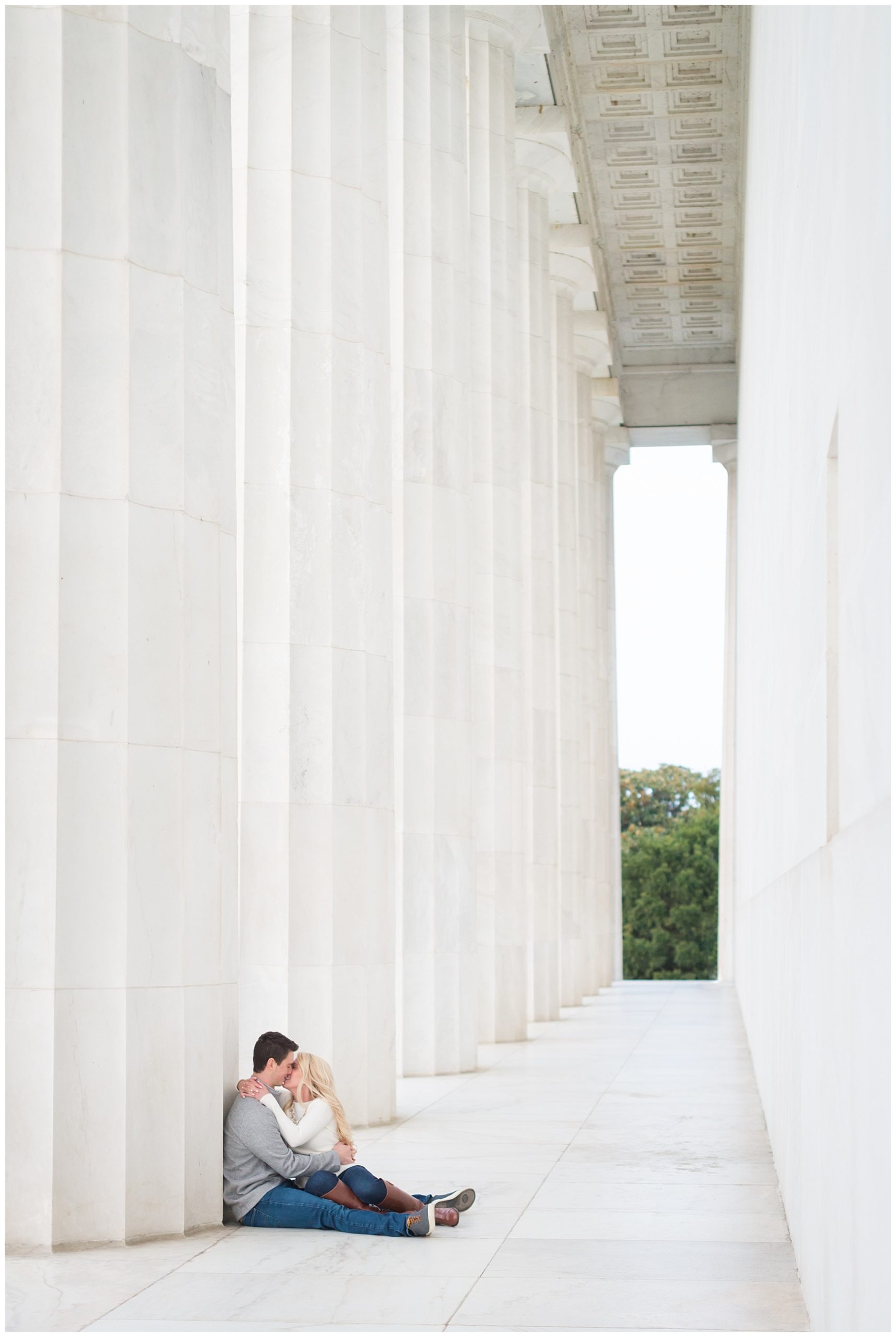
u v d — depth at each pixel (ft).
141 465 37.60
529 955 112.16
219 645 39.78
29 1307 29.12
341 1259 33.45
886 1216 14.88
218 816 39.04
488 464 94.48
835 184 20.22
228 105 42.06
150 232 38.42
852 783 17.57
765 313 56.80
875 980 15.47
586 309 155.84
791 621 34.19
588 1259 33.27
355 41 59.11
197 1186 36.91
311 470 55.83
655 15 108.06
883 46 14.37
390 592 59.57
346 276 57.82
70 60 37.60
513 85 98.17
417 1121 56.39
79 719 36.19
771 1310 28.45
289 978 52.54
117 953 35.88
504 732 94.27
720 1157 47.67
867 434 15.58
